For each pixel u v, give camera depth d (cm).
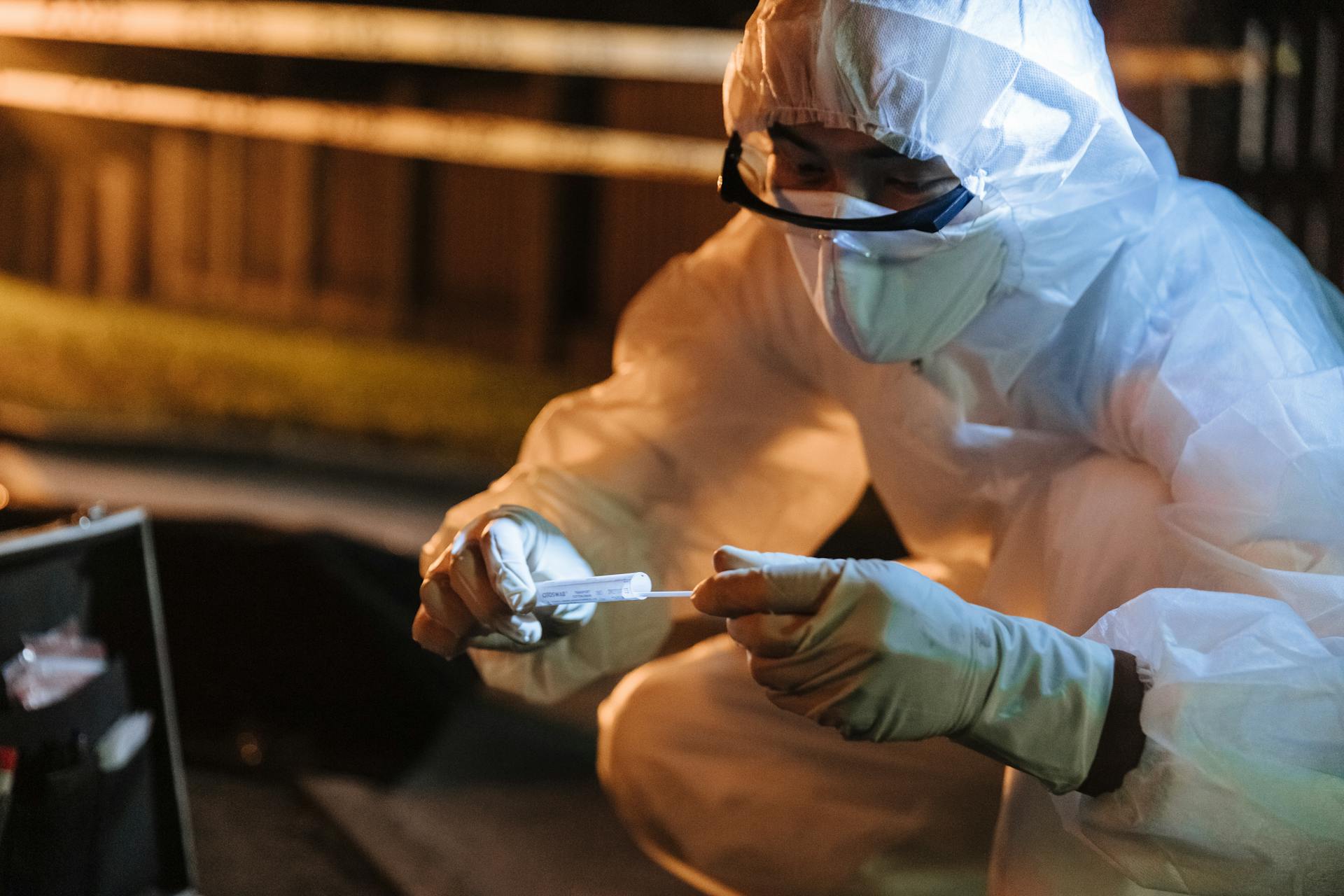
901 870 190
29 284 1443
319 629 342
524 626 163
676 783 202
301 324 1209
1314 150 383
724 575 137
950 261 160
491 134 968
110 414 712
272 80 999
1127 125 159
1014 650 138
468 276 1078
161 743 195
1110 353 168
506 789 286
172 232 1377
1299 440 146
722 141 880
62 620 180
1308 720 133
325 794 270
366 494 583
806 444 210
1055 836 157
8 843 168
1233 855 136
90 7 867
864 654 133
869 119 150
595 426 203
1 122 1306
